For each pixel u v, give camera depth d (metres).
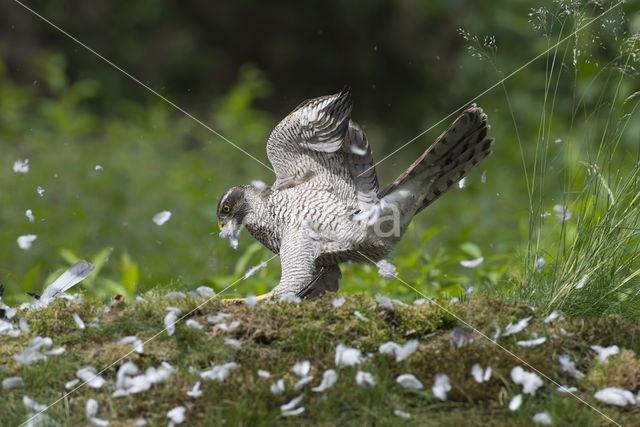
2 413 5.96
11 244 14.31
